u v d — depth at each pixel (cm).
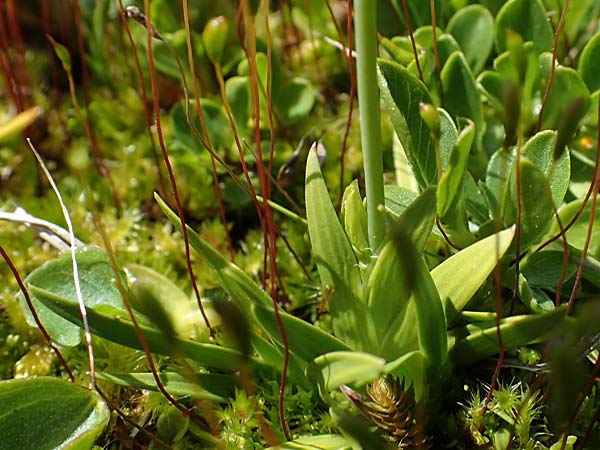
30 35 17
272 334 10
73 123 15
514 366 10
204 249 10
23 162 15
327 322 12
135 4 12
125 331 10
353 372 9
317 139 14
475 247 9
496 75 12
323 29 15
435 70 12
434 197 9
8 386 10
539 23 12
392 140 14
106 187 14
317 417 11
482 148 12
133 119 15
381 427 10
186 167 14
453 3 14
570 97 12
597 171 10
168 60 14
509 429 10
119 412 10
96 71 15
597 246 11
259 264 13
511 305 10
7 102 16
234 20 15
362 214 10
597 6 13
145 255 13
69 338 11
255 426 10
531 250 11
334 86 15
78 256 11
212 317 11
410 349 10
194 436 11
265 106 14
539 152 10
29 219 11
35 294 10
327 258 10
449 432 10
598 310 9
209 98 14
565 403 9
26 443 10
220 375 11
